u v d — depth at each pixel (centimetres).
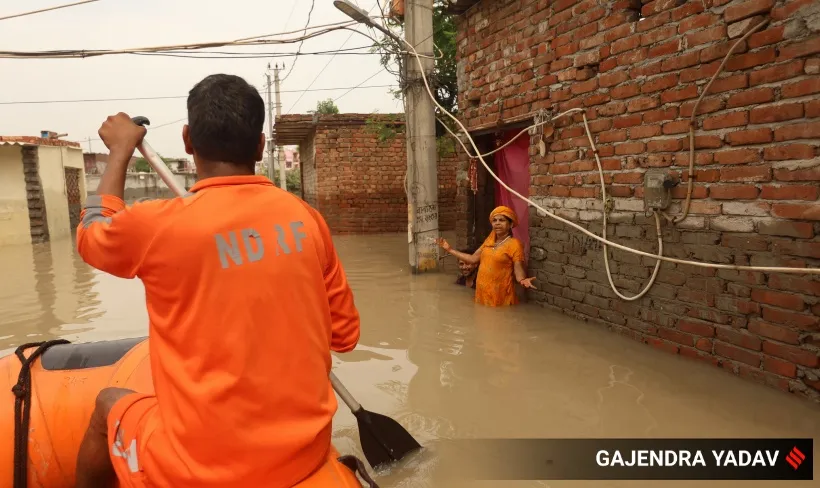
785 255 326
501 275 557
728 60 353
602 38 455
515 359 402
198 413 136
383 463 262
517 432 295
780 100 324
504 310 543
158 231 140
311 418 149
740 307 353
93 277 769
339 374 379
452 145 975
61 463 218
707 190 372
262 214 148
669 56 395
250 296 140
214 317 138
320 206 1341
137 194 2416
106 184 165
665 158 402
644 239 425
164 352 144
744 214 348
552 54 516
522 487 247
